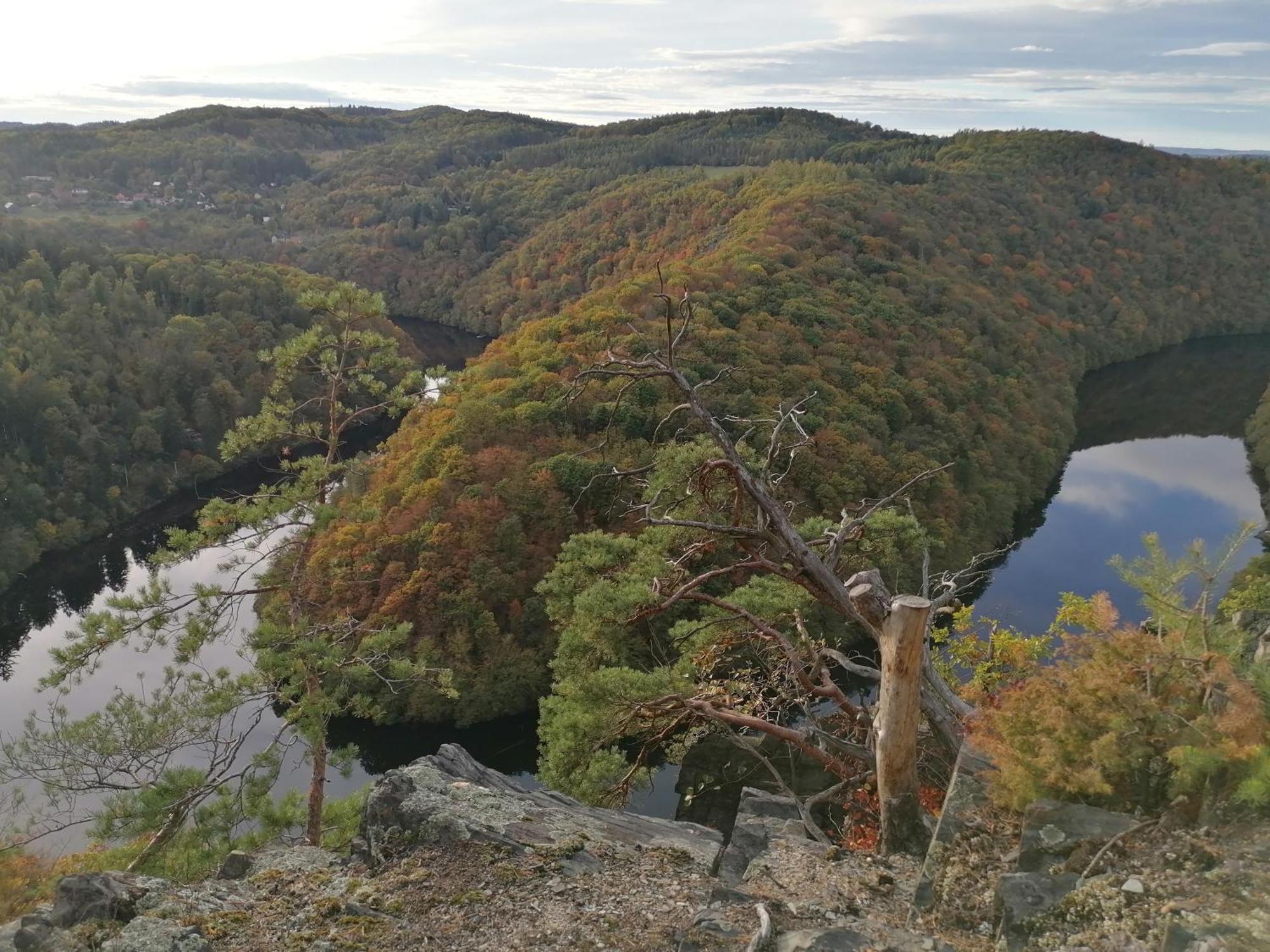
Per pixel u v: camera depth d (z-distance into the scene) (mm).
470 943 5312
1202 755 4629
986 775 5672
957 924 4762
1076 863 4605
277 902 5887
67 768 11938
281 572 15250
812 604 15680
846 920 5094
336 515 14742
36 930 5359
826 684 11320
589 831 6797
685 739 14828
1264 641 6504
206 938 5340
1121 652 5484
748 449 13297
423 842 6508
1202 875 4246
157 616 13570
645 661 19328
